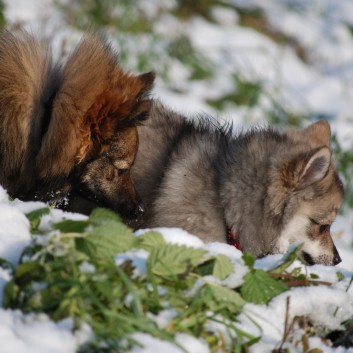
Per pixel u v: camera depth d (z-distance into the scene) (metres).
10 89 10.58
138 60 23.89
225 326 7.25
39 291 6.62
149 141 12.82
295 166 11.34
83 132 10.88
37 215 7.98
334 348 7.86
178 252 7.28
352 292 8.38
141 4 28.00
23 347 6.07
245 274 7.75
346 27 34.00
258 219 11.71
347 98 28.50
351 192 19.62
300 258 8.50
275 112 24.86
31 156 10.98
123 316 6.45
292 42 32.16
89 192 11.29
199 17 30.52
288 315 7.69
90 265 6.95
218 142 12.70
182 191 12.02
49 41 11.51
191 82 25.73
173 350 6.50
